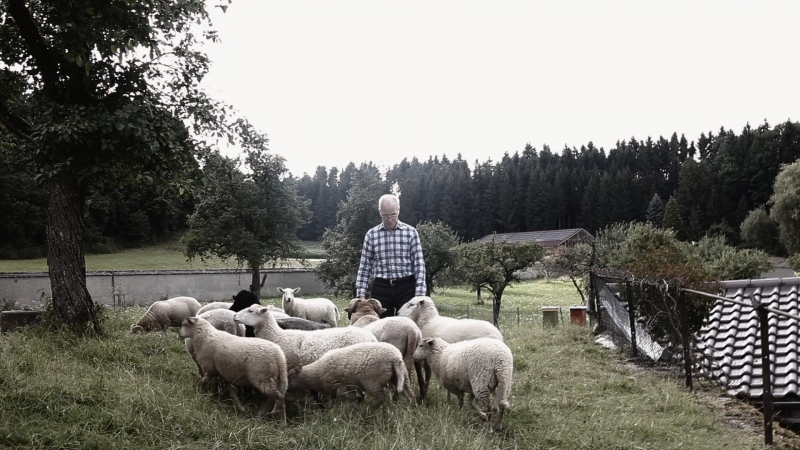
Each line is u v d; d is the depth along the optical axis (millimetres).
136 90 8781
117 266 52406
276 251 40188
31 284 29828
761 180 88375
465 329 7250
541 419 6301
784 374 9250
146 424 5129
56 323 8023
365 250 7855
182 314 10977
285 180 41062
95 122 7547
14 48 8773
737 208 88562
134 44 8000
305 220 42719
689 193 91750
